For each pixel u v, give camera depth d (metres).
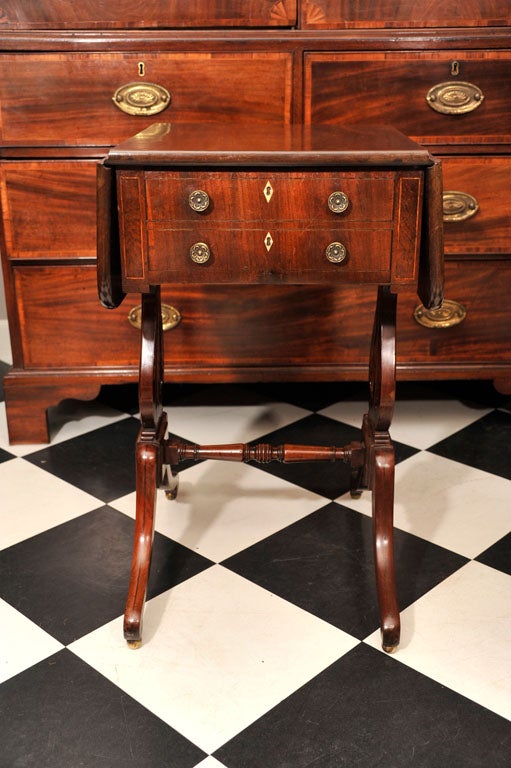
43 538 1.83
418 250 1.40
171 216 1.38
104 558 1.76
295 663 1.45
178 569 1.72
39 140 2.04
